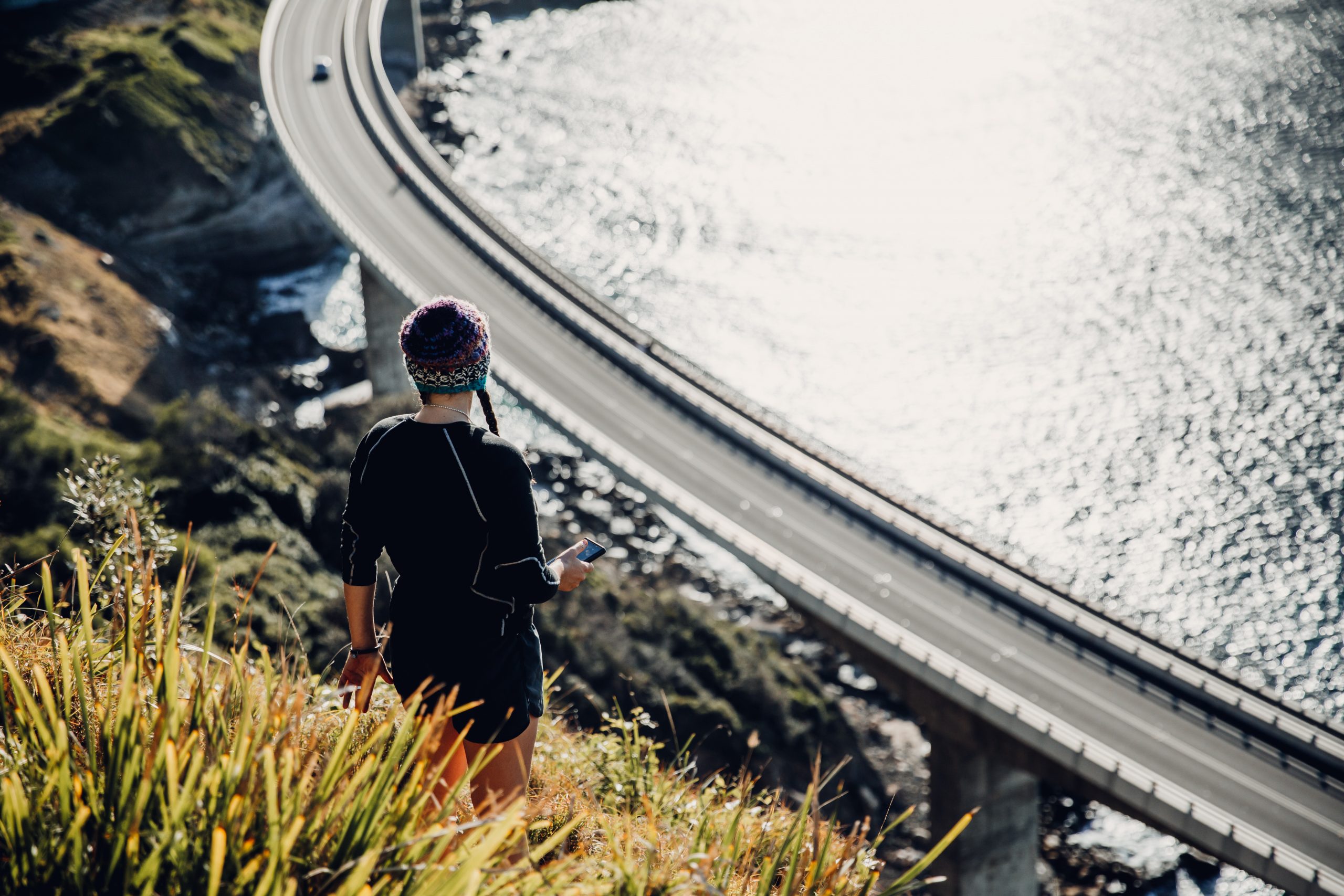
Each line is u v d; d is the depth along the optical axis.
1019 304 90.94
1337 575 61.12
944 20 150.00
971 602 36.88
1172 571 63.59
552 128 117.44
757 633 52.72
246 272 79.44
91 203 71.25
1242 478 69.38
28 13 80.19
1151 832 42.28
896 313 91.19
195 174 75.00
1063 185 108.88
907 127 123.44
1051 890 40.44
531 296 57.31
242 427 45.31
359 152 72.56
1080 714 32.53
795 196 109.50
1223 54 128.12
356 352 71.19
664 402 48.94
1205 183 104.06
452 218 63.78
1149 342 84.00
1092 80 129.38
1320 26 128.38
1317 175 102.44
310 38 89.56
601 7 142.00
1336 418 72.75
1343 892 25.69
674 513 41.53
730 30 143.88
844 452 76.69
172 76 78.56
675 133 119.12
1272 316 84.50
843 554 39.25
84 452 39.41
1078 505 69.75
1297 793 29.81
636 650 42.00
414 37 114.56
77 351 57.25
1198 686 32.72
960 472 73.94
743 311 92.44
